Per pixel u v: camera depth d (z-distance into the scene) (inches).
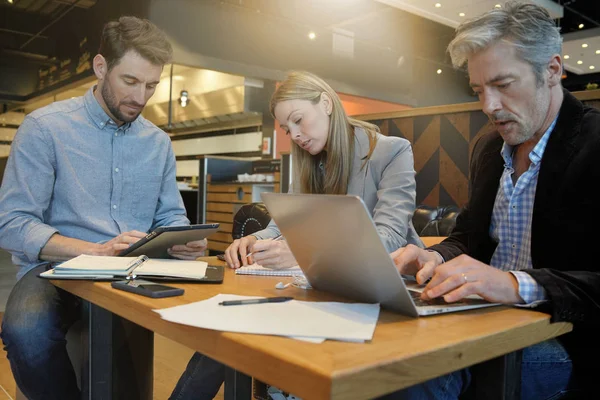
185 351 125.6
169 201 84.7
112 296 43.4
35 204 70.3
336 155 74.2
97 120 75.5
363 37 439.2
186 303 39.5
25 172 70.4
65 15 382.9
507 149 56.7
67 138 73.5
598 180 46.2
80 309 68.6
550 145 49.2
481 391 37.4
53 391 63.3
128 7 300.7
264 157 430.0
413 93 496.4
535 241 50.1
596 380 47.9
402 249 48.7
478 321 35.4
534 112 47.6
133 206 78.9
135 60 69.8
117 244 59.1
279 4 361.7
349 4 358.3
